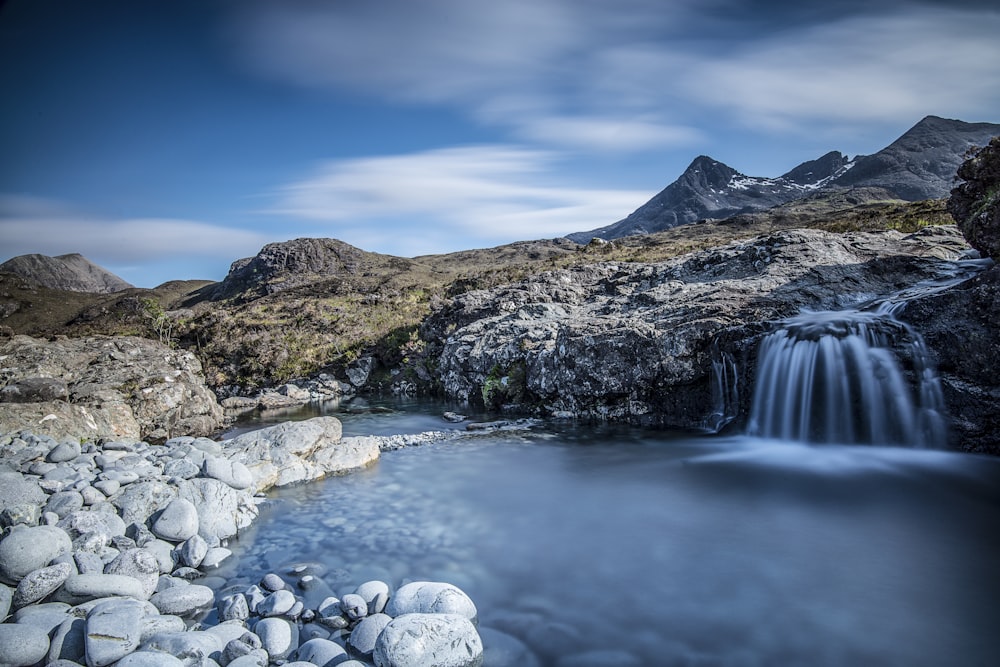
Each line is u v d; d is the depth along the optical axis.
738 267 20.75
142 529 7.57
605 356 16.72
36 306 92.44
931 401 11.33
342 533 8.48
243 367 38.44
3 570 5.92
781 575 6.70
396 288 63.38
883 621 5.66
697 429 15.21
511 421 17.80
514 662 5.14
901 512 8.51
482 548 7.82
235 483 9.79
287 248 101.56
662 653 5.26
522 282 31.89
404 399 27.62
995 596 6.06
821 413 12.70
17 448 10.52
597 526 8.53
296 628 5.77
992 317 10.78
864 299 16.22
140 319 61.47
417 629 5.00
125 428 16.39
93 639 4.84
